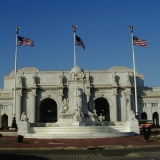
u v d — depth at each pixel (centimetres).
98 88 10450
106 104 11094
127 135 4125
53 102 11244
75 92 4881
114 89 10369
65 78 10569
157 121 10606
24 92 10444
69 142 3188
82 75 5097
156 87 11231
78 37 7388
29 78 10575
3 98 10350
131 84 10488
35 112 10294
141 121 9138
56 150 2548
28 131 4559
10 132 4822
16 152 2408
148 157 1994
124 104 10369
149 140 3325
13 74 11044
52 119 11075
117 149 2584
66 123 4891
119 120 10288
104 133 3897
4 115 10394
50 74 10619
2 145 2888
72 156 2089
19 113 10138
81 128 4166
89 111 4944
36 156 2086
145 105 10531
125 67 10950
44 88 10419
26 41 6750
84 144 2947
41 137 3894
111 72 10619
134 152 2308
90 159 1930
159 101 10519
